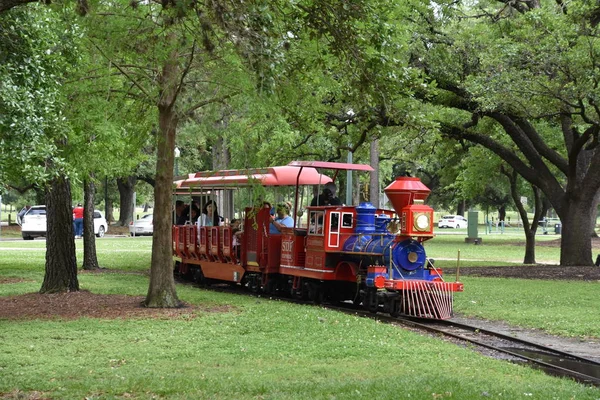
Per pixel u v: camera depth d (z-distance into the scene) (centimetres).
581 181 3028
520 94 2448
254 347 1255
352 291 2041
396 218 1891
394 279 1756
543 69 2439
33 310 1691
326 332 1405
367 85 1392
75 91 1695
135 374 1036
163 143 1739
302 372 1064
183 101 1712
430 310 1731
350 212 1952
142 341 1305
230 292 2286
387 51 1522
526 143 3066
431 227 1762
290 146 2650
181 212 2811
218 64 1630
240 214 2284
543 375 1097
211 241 2425
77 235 5403
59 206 2005
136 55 1678
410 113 2092
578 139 2884
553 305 1884
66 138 1805
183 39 1505
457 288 1748
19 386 964
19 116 1392
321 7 1313
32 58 1428
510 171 3931
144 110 1792
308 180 2088
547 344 1430
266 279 2197
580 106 2475
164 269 1758
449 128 3062
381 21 1360
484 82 2495
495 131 3591
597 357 1302
